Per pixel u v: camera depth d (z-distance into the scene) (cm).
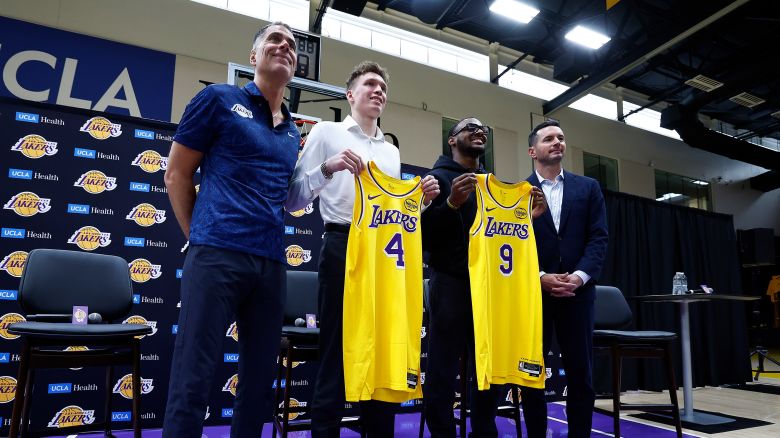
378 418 185
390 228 191
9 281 291
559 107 864
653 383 530
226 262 144
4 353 284
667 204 614
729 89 802
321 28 733
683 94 991
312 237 365
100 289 253
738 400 477
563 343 225
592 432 334
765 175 1168
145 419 306
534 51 893
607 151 968
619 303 375
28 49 557
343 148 202
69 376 295
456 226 208
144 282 318
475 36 866
